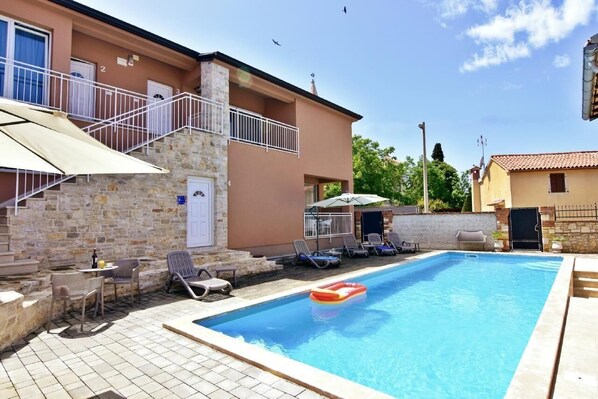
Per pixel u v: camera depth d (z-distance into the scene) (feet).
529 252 46.70
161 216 28.89
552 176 67.00
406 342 17.85
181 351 13.84
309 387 10.59
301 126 47.75
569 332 15.48
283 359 12.49
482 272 37.81
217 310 19.47
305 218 47.52
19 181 25.46
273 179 42.32
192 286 24.61
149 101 35.58
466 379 13.87
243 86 42.11
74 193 23.91
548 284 31.78
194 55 35.73
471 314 22.61
